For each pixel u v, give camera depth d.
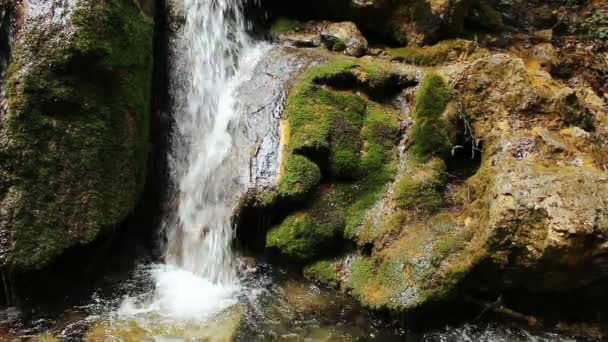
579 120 4.52
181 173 5.30
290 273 4.71
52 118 4.25
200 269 4.84
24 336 3.99
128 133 4.68
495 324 4.09
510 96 4.59
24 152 4.12
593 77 5.94
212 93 5.61
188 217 5.04
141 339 4.00
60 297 4.36
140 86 4.80
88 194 4.38
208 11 5.79
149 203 5.26
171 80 5.46
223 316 4.28
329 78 5.11
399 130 4.96
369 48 5.90
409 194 4.49
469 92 4.74
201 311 4.34
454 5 5.79
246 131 5.10
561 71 5.95
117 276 4.72
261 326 4.18
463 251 3.95
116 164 4.59
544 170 3.94
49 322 4.16
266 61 5.64
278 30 6.16
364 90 5.18
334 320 4.23
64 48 4.22
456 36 6.00
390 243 4.36
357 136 4.89
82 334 4.04
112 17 4.45
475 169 4.74
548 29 6.66
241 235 4.80
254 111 5.20
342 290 4.46
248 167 4.82
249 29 6.21
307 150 4.70
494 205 3.85
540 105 4.52
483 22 6.39
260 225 4.79
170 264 4.95
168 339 4.00
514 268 3.81
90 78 4.41
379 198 4.68
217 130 5.37
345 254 4.64
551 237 3.58
